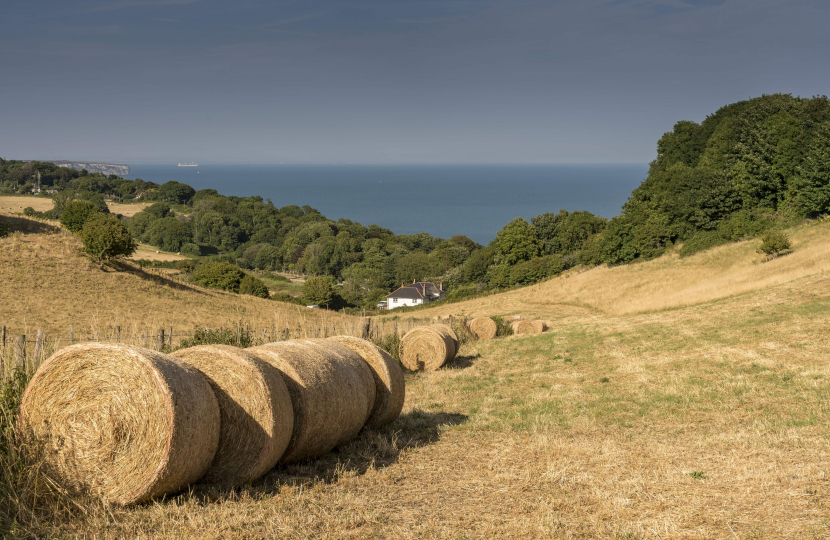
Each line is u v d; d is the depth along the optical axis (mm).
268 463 6078
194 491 5777
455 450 8016
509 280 68125
